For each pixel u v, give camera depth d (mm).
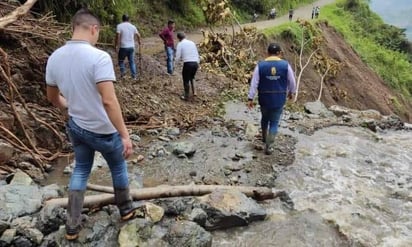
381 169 6355
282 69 6355
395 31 52219
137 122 8086
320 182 5816
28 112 6199
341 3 52188
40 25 7723
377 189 5668
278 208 5066
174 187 4973
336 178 5949
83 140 3746
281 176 5988
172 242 4062
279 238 4445
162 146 6906
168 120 8344
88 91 3516
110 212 4387
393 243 4402
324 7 47938
